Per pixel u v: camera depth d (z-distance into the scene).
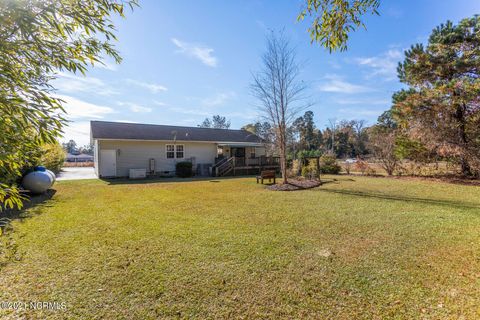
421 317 1.95
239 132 21.94
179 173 14.87
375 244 3.53
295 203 6.48
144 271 2.72
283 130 10.28
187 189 9.29
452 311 2.01
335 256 3.12
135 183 11.27
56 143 1.68
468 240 3.66
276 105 10.45
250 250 3.31
